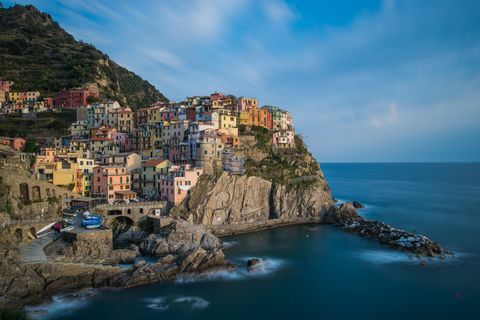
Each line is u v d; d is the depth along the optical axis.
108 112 180.38
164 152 150.88
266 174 145.62
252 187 136.00
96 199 113.31
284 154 160.38
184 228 98.19
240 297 72.56
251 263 88.69
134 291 73.69
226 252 100.19
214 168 134.38
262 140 160.62
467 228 129.88
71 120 183.75
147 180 129.38
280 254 99.50
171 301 70.25
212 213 123.94
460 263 91.88
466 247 105.44
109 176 122.44
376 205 185.62
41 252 79.31
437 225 135.38
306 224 139.00
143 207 112.88
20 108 185.88
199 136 136.50
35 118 178.12
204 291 74.94
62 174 119.50
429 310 67.81
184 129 152.12
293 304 69.88
